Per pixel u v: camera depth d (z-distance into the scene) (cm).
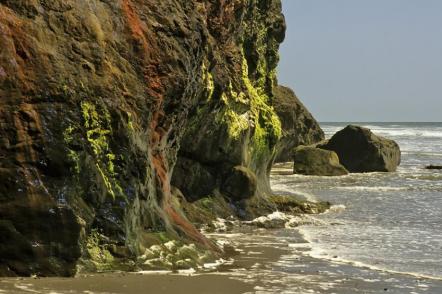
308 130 4972
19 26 972
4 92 929
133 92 1102
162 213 1156
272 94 2295
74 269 918
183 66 1227
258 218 1788
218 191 1788
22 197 901
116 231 991
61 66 988
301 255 1316
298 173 3775
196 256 1127
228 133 1753
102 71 1050
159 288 898
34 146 923
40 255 902
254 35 2103
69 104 968
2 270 888
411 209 2220
